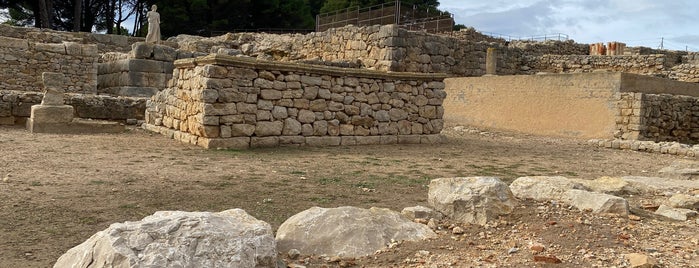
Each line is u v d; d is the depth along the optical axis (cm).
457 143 1374
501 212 494
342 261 386
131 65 1772
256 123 1082
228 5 3900
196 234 322
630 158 1196
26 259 381
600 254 408
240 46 2675
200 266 306
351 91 1229
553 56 2689
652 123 1588
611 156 1226
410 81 1331
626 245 434
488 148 1288
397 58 2105
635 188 702
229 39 2741
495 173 881
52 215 491
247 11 4031
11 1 3475
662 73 2453
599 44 3023
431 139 1359
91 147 950
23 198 543
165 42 2572
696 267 384
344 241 411
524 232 459
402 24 2688
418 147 1243
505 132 1758
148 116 1337
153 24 2255
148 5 4066
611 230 470
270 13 4047
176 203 558
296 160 930
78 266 307
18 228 448
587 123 1653
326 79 1188
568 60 2659
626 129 1559
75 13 3572
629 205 582
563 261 390
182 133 1129
